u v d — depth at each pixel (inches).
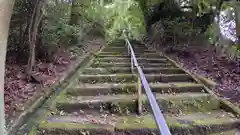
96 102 131.7
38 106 128.3
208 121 112.1
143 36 641.6
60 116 119.6
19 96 135.6
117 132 103.1
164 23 414.0
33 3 197.5
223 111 132.6
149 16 538.3
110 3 676.7
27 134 97.8
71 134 102.3
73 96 148.3
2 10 69.0
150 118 118.3
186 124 107.8
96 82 184.4
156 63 259.6
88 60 267.1
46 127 103.1
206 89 158.4
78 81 181.9
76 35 334.6
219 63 229.5
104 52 348.2
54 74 185.2
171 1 419.5
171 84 168.7
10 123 103.0
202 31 329.7
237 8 247.0
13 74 172.4
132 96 144.5
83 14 411.8
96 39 486.0
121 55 317.4
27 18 207.3
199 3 335.3
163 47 373.7
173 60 267.1
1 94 71.4
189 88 159.9
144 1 556.7
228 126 110.5
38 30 221.6
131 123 109.9
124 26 817.5
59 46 256.5
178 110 133.2
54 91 153.3
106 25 609.6
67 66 215.8
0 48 69.1
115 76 189.3
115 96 146.0
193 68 227.3
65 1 321.1
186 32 341.1
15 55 208.7
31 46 177.2
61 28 275.3
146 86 109.0
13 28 211.0
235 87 168.6
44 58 222.2
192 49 297.1
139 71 140.5
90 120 113.7
